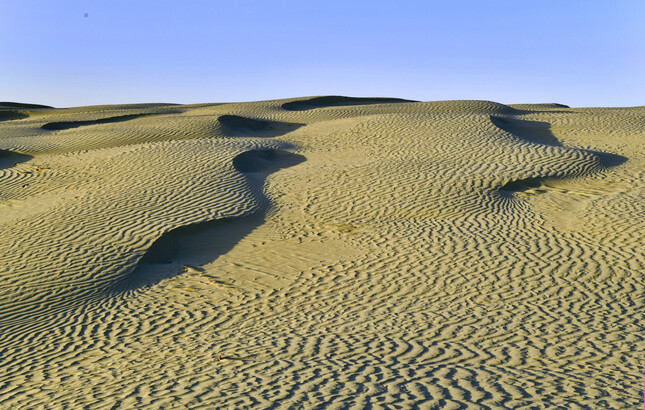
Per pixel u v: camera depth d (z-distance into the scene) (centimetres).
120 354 941
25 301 1159
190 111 3853
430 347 865
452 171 1766
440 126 2372
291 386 713
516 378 721
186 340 977
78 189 1728
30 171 1948
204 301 1145
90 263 1280
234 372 794
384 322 990
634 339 873
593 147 2150
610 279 1119
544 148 1986
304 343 912
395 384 703
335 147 2225
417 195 1600
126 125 3059
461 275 1170
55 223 1466
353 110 3475
